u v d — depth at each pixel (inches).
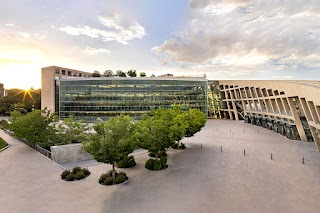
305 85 1250.6
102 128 839.1
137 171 920.3
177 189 727.1
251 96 2600.9
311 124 1239.5
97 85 2915.8
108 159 786.8
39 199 653.3
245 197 663.1
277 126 2046.0
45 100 3129.9
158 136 957.8
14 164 1009.5
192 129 1309.1
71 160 1133.1
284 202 629.3
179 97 3147.1
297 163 1021.8
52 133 1321.4
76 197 668.1
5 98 4269.2
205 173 886.4
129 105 2947.8
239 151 1275.8
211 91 3585.1
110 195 683.4
